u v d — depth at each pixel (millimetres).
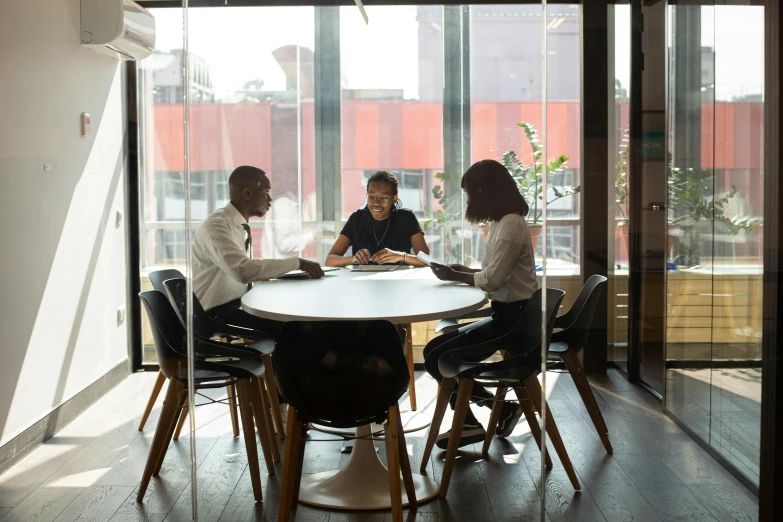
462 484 2826
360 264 2951
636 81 2855
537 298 2779
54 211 3990
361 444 3082
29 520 2900
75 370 4203
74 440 3799
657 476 2863
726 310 2893
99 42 4344
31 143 3746
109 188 4727
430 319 2574
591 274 2846
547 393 2844
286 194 2820
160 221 5020
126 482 3242
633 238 2893
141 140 4996
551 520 2820
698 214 2900
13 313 3525
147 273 5016
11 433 3480
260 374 2811
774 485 2814
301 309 2602
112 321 4734
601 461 2824
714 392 2855
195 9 2592
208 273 2721
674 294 2873
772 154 2805
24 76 3670
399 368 2562
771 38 2801
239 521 2801
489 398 2807
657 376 2898
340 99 2873
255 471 2816
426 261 2949
